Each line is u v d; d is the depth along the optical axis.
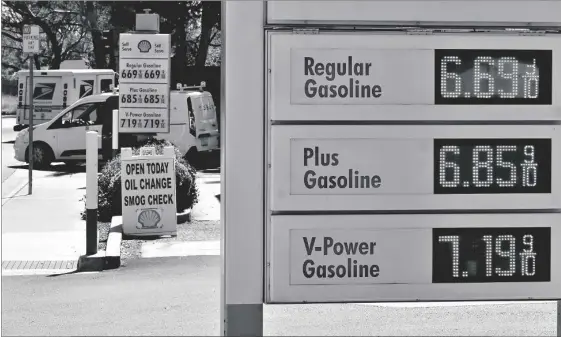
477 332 10.14
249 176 7.11
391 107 7.23
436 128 7.31
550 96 7.41
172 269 13.69
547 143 7.45
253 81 7.08
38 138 27.42
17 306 11.42
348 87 7.18
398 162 7.28
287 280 7.19
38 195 22.05
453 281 7.37
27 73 32.44
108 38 24.12
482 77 7.34
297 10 7.09
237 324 7.16
